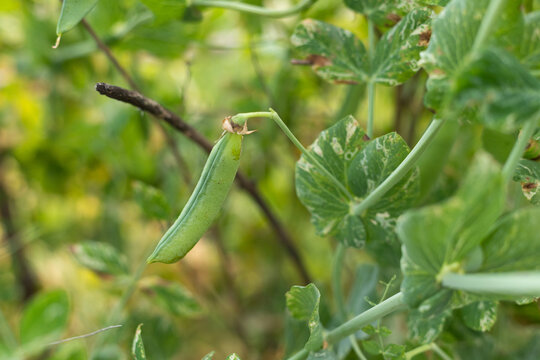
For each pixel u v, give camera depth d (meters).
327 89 0.86
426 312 0.49
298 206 0.98
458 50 0.48
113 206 0.96
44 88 0.93
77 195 1.02
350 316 0.66
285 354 0.67
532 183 0.54
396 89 0.75
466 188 0.46
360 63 0.59
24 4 0.81
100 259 0.71
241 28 0.84
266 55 0.89
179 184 0.86
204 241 0.98
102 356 0.70
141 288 0.72
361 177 0.56
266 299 0.99
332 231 0.58
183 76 0.98
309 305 0.56
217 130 0.83
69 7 0.55
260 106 0.82
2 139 0.94
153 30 0.74
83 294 0.99
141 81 0.83
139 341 0.54
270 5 0.81
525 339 0.73
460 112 0.49
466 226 0.47
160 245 0.52
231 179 0.52
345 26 0.78
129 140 0.85
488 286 0.47
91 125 0.86
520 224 0.48
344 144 0.56
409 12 0.57
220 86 0.95
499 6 0.47
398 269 0.66
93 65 0.88
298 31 0.59
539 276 0.46
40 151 0.95
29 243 1.04
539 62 0.49
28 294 1.00
